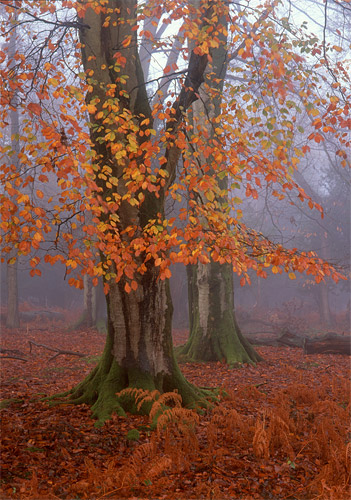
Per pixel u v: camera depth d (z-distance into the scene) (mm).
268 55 6938
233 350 13359
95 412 7117
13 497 4309
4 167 6402
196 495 4570
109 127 7590
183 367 12773
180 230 6691
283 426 6152
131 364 7824
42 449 5484
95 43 7828
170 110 7469
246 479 5043
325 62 8070
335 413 7180
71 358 14875
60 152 5707
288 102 7270
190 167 7895
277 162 6867
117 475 4727
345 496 4504
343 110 7336
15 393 8961
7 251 6512
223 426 6691
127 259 6812
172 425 6348
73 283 6746
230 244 6859
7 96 6719
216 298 13742
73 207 7207
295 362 13500
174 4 7461
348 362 13523
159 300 8078
